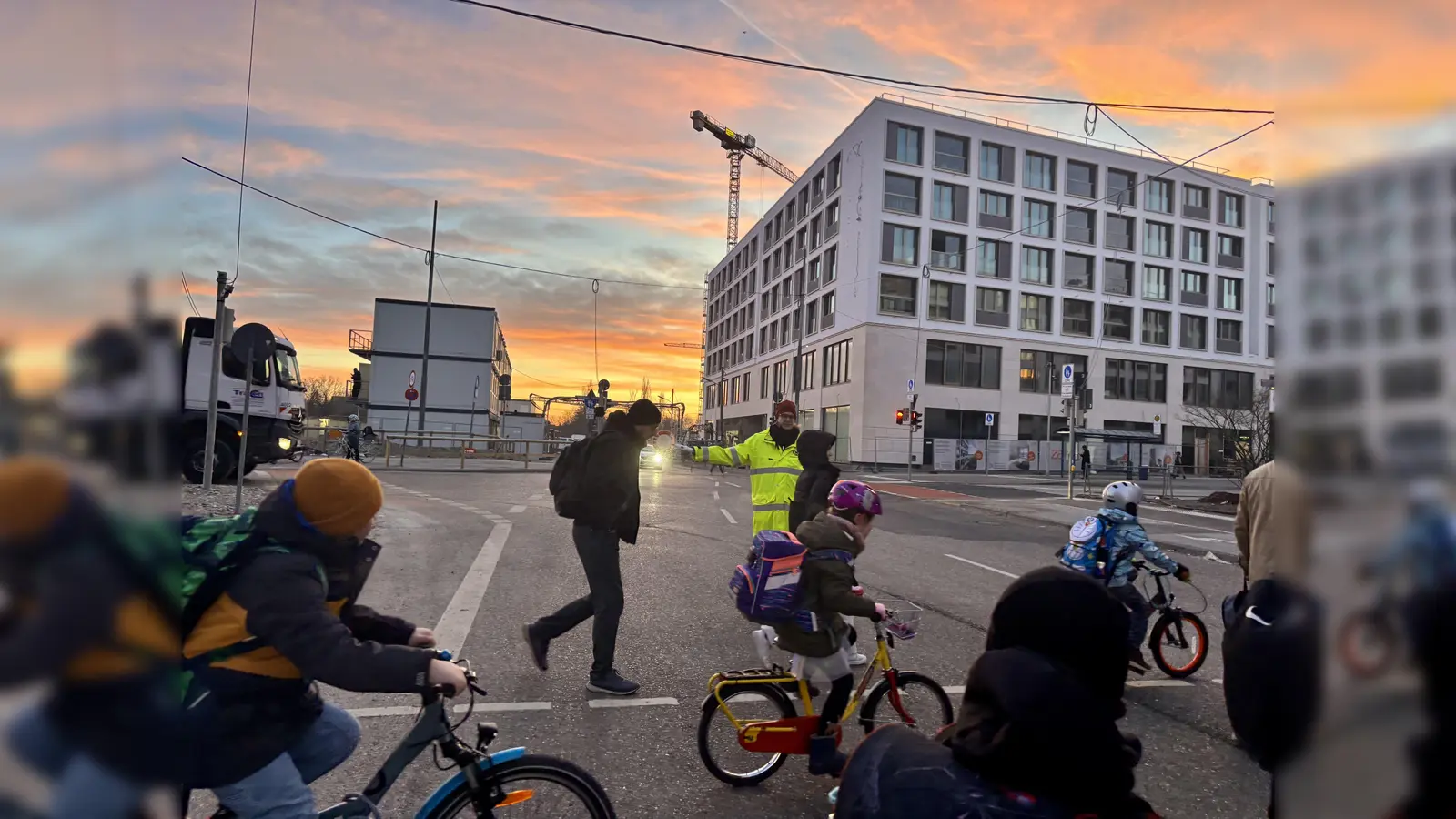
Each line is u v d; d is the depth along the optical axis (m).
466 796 2.40
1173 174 47.50
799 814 3.37
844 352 44.56
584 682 4.93
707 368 84.75
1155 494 25.84
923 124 42.72
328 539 2.15
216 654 2.04
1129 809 1.58
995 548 11.86
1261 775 3.86
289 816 2.13
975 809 1.52
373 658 2.09
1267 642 2.43
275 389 15.29
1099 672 1.65
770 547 3.50
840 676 3.55
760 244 63.19
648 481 23.45
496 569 8.29
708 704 3.57
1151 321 47.25
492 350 46.47
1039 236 44.84
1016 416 43.88
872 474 35.22
